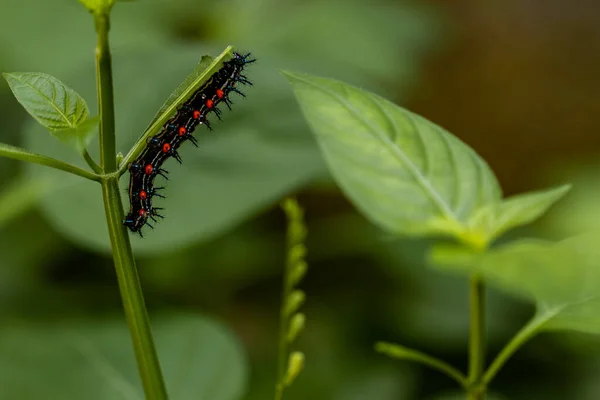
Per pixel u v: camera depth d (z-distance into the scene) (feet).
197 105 1.55
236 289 2.62
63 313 2.24
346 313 2.55
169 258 2.46
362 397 2.35
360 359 2.45
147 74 1.87
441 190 1.44
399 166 1.44
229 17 2.77
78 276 2.46
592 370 2.45
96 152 1.85
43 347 1.78
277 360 2.47
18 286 2.33
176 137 1.55
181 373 1.74
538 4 4.09
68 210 1.83
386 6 2.94
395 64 2.75
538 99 4.07
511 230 2.65
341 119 1.44
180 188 1.80
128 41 2.53
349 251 2.66
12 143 2.51
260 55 1.95
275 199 1.80
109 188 1.38
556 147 4.09
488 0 4.08
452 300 2.51
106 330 1.82
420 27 2.94
